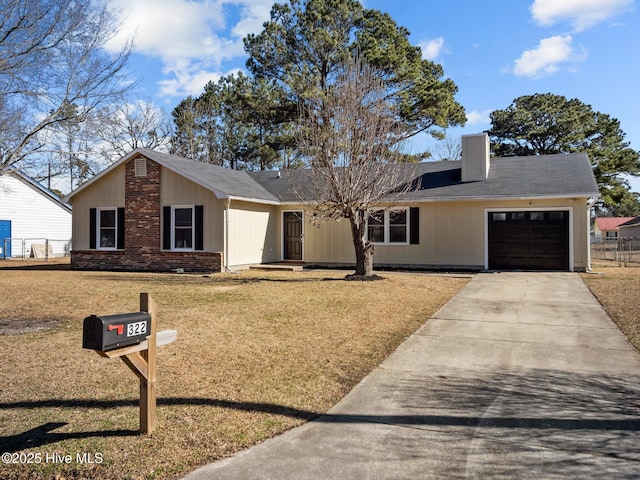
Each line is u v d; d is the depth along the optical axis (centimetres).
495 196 1582
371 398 453
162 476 314
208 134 3775
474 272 1577
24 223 2638
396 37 2645
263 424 394
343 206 1264
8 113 1350
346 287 1166
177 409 418
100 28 1383
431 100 2519
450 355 595
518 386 481
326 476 314
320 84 2523
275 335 687
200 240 1667
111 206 1800
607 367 540
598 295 1030
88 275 1529
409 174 1728
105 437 365
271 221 1919
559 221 1590
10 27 1216
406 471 320
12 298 1002
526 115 3809
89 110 1455
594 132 3675
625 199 3459
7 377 493
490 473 316
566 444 356
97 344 313
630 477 309
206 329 716
